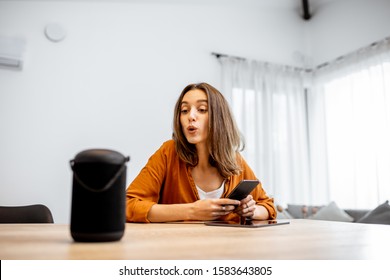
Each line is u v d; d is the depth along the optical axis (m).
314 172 3.86
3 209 1.71
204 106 1.29
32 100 2.70
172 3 3.42
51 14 2.87
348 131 3.51
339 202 3.55
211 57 3.53
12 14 2.74
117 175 0.51
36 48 2.77
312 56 4.10
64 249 0.44
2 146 2.56
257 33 3.86
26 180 2.60
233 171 1.33
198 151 1.33
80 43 2.94
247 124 3.53
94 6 3.05
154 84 3.19
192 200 1.31
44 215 1.72
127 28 3.16
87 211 0.50
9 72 2.66
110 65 3.03
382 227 0.84
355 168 3.37
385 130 3.12
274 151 3.62
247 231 0.72
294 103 3.87
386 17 3.26
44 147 2.69
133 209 1.03
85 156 0.50
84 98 2.88
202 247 0.47
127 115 3.03
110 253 0.42
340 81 3.65
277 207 3.17
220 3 3.68
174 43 3.36
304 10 4.12
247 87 3.61
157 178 1.28
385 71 3.16
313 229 0.78
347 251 0.45
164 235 0.62
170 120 3.20
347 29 3.66
